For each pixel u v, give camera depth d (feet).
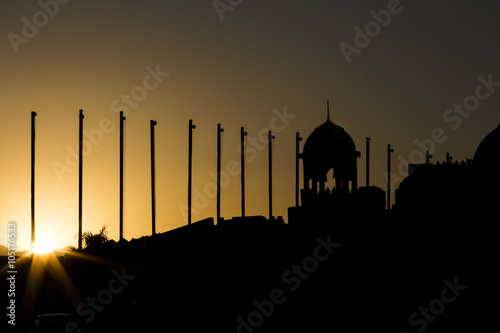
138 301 232.53
